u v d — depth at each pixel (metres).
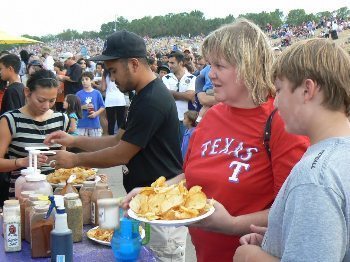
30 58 14.78
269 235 1.18
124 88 2.46
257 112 1.71
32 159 2.27
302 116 1.14
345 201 0.99
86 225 2.27
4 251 1.93
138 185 2.48
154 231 2.46
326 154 1.05
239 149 1.71
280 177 1.58
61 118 2.93
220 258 1.79
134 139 2.37
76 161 2.45
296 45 1.17
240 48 1.65
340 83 1.10
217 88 1.75
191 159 1.88
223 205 1.70
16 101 4.82
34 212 1.87
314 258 0.97
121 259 1.77
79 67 10.59
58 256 1.71
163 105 2.40
